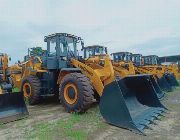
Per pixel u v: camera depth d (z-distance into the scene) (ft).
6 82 31.68
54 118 21.33
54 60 28.04
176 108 25.52
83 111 22.72
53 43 28.43
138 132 16.84
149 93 23.59
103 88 20.11
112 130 17.46
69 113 23.12
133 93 22.84
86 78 22.61
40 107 27.63
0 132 17.37
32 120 20.71
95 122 19.45
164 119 20.63
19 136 16.35
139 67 48.06
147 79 23.29
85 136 16.12
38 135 16.37
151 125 18.80
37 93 29.04
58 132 16.93
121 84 20.72
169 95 36.88
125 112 17.93
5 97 20.45
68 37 28.91
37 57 30.86
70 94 23.04
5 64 33.14
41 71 29.09
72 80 22.71
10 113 20.67
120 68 35.04
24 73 32.53
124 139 15.64
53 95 31.60
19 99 21.66
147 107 23.03
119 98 18.33
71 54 29.04
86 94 21.90
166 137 16.02
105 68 23.54
